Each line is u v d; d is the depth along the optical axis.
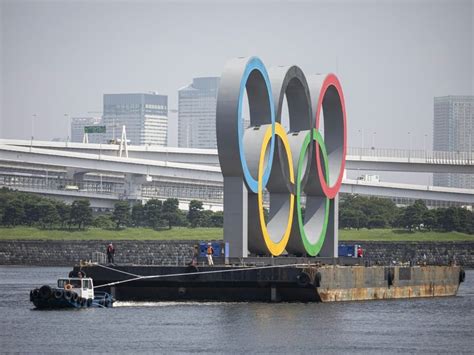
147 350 198.25
